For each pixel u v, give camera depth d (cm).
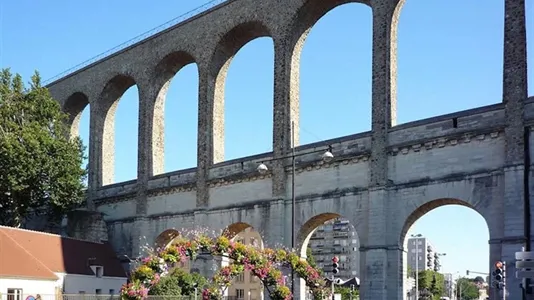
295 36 5534
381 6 4906
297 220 5225
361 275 4706
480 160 4241
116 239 7100
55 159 6925
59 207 7075
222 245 3316
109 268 6738
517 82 4119
